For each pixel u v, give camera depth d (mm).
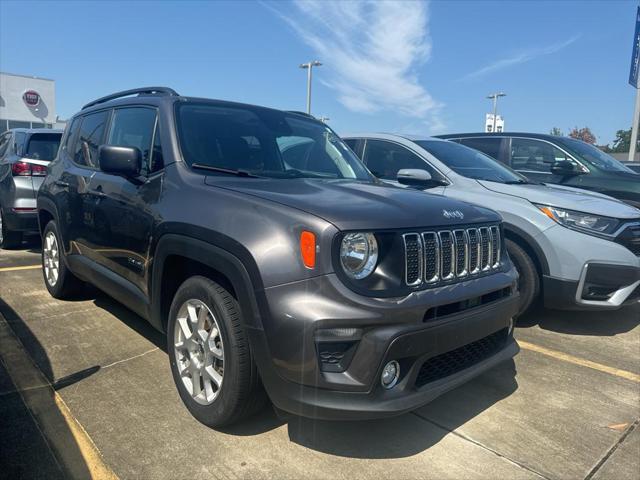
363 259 2381
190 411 2922
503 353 3021
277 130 3885
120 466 2492
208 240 2658
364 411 2301
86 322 4363
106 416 2916
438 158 5438
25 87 34875
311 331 2258
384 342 2293
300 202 2553
